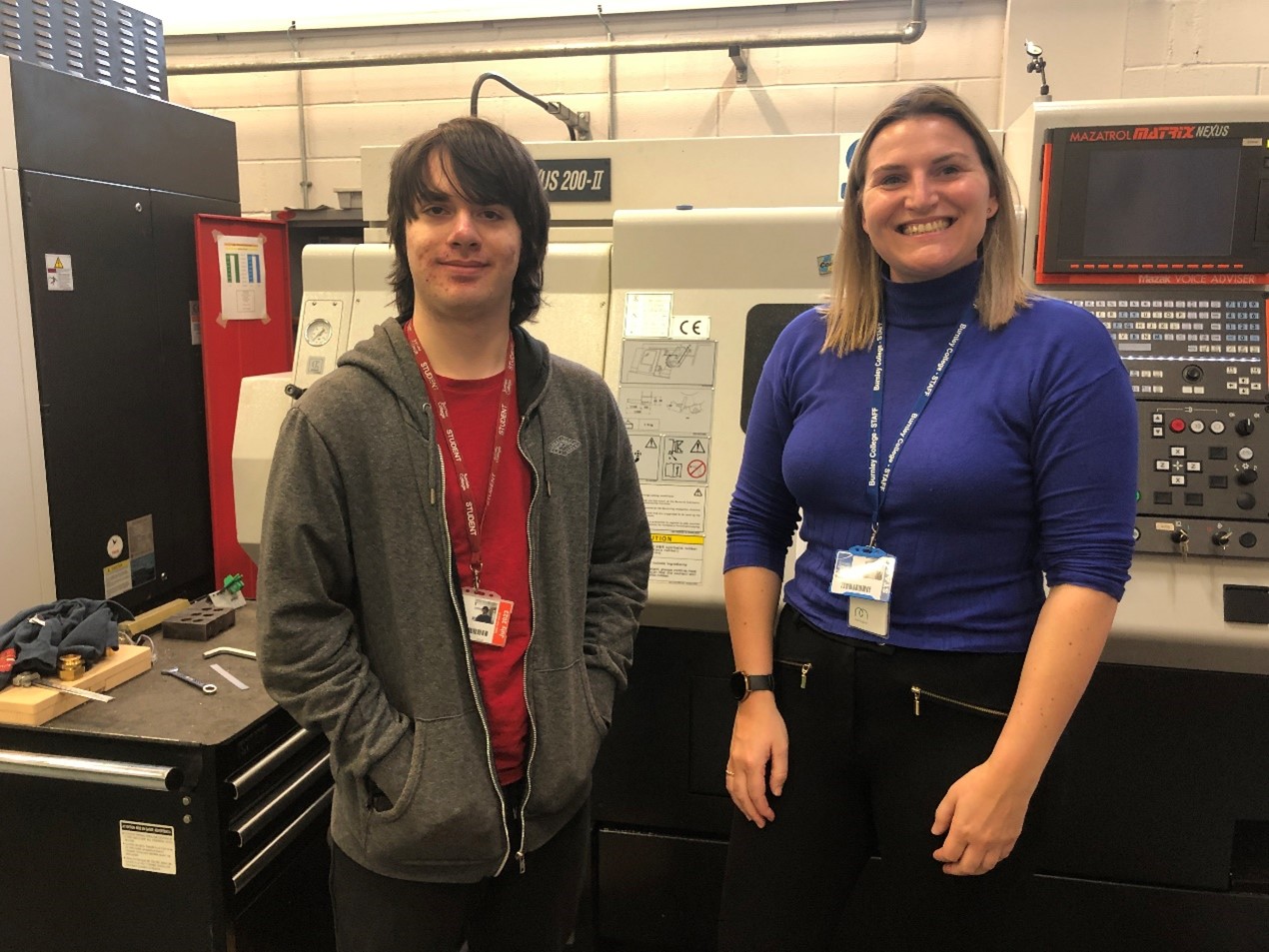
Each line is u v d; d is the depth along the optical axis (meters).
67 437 1.86
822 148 1.71
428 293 0.94
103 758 1.33
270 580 0.91
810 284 1.47
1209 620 1.28
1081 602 0.89
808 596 1.06
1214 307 1.36
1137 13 2.35
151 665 1.55
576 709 1.00
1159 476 1.31
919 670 0.96
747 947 1.05
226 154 2.29
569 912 1.10
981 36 2.49
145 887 1.35
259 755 1.40
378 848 0.94
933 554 0.95
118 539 2.00
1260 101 1.34
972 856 0.91
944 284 0.98
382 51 2.82
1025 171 1.47
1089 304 1.38
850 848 1.05
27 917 1.40
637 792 1.56
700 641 1.49
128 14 2.11
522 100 2.77
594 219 1.80
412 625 0.93
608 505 1.13
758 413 1.15
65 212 1.83
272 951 1.46
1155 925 1.45
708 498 1.44
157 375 2.09
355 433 0.92
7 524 1.75
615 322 1.53
